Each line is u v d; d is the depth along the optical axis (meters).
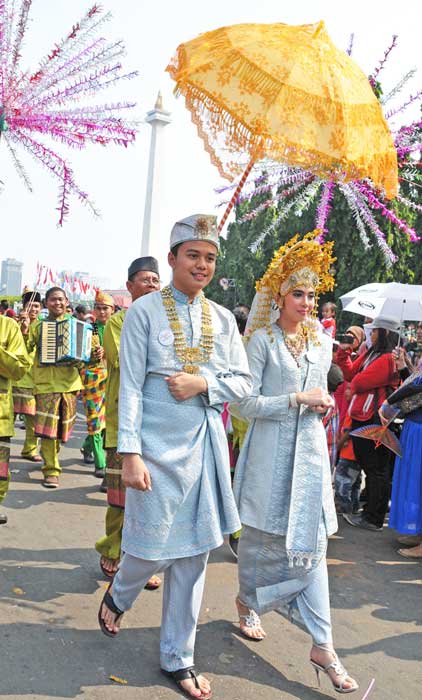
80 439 8.53
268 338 3.16
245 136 3.14
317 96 3.05
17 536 4.55
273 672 3.00
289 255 3.10
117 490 3.72
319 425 3.10
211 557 4.48
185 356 2.71
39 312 7.69
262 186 4.20
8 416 4.39
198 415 2.71
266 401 3.01
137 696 2.70
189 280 2.73
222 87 3.11
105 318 6.86
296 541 2.91
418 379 4.74
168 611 2.81
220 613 3.57
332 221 17.20
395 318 5.77
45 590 3.68
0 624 3.23
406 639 3.48
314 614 2.92
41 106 3.23
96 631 3.24
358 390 5.50
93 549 4.41
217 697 2.76
